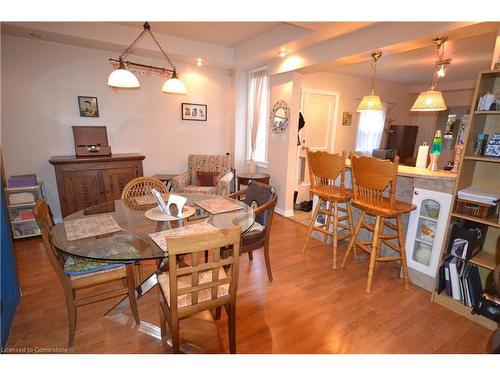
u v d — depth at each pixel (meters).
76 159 3.24
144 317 1.92
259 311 1.99
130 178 3.60
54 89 3.42
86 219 1.86
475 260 1.97
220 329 1.81
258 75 4.49
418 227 2.38
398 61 4.28
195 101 4.50
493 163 2.03
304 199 4.98
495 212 2.00
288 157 4.01
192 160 4.26
